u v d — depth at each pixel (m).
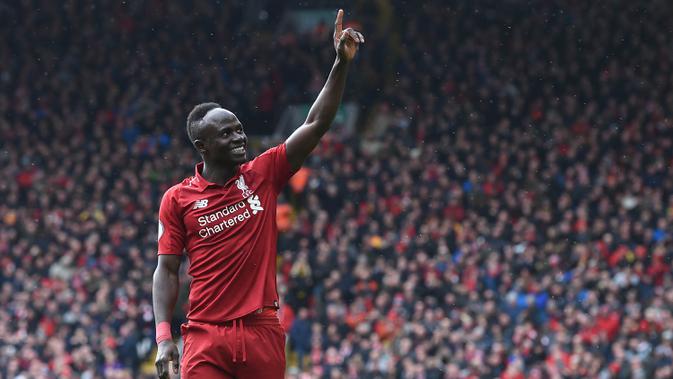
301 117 47.62
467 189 37.78
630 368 27.22
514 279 31.97
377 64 47.97
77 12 50.56
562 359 27.66
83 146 43.56
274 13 53.88
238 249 8.97
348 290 32.62
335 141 41.84
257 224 9.04
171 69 48.75
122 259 36.16
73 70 48.53
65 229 38.06
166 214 9.19
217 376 8.88
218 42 49.97
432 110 43.62
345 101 47.16
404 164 39.75
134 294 33.44
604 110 42.53
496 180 38.22
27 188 41.38
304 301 33.31
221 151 9.05
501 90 44.62
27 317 33.31
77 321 33.00
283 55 48.78
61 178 40.78
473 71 45.75
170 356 8.92
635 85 43.75
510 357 28.22
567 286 30.95
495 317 29.55
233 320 8.90
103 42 49.56
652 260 32.59
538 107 43.19
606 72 44.88
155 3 51.06
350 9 52.09
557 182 37.91
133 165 41.66
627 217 35.28
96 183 40.62
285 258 34.12
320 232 35.69
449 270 32.22
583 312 29.55
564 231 34.09
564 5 47.66
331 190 38.25
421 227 35.50
